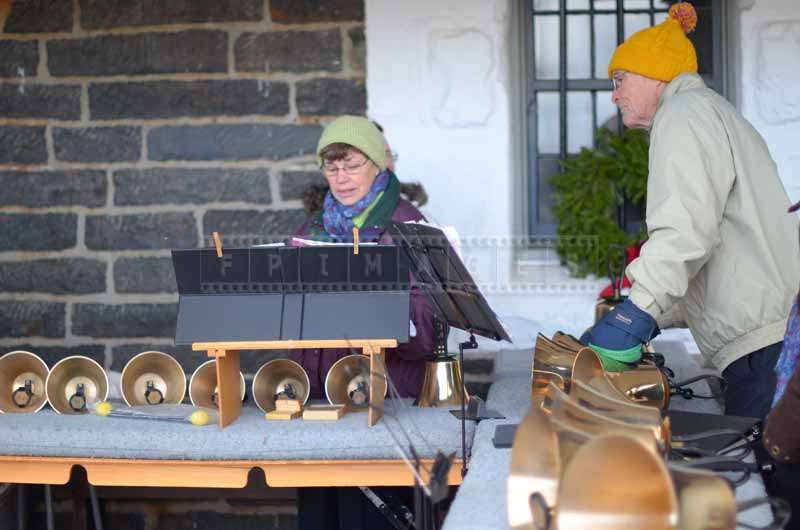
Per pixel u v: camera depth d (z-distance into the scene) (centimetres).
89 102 720
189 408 477
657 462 238
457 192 712
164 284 723
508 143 709
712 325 440
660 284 412
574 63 738
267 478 438
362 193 533
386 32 704
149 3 711
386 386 464
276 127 711
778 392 300
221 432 434
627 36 734
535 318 716
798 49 695
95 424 449
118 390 702
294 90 709
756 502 274
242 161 714
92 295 729
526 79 733
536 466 272
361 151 526
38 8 718
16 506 664
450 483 431
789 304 427
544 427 274
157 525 727
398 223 407
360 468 435
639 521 242
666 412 407
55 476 450
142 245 723
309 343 435
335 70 708
